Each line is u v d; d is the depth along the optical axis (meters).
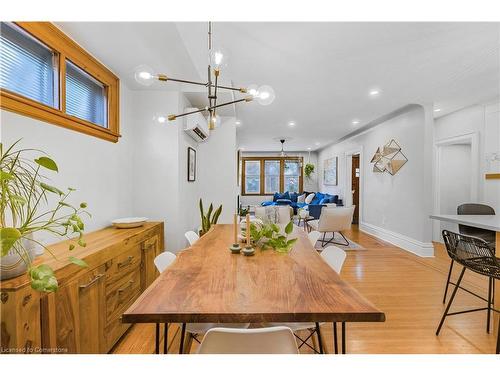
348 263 3.51
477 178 3.75
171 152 2.99
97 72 2.28
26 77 1.64
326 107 3.91
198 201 4.12
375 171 5.07
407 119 4.13
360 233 5.45
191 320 0.84
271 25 1.86
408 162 4.12
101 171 2.36
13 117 1.48
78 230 1.08
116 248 1.74
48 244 1.69
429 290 2.65
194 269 1.28
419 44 2.14
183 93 3.12
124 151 2.79
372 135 5.24
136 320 0.84
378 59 2.41
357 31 1.95
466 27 1.89
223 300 0.94
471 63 2.50
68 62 2.00
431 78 2.85
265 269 1.28
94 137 2.25
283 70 2.63
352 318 0.85
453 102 3.65
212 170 4.19
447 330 1.94
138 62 2.35
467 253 1.73
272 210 2.71
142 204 2.97
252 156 9.70
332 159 7.70
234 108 3.84
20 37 1.60
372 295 2.54
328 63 2.48
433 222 4.66
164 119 2.37
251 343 0.82
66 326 1.27
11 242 0.81
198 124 3.21
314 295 0.98
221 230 2.37
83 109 2.21
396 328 1.98
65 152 1.89
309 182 9.44
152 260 2.38
